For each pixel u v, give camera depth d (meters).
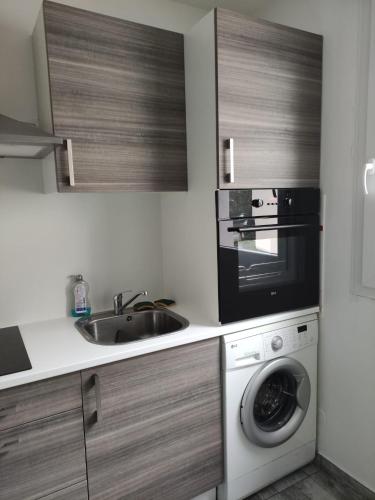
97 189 1.62
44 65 1.57
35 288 1.90
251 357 1.79
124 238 2.13
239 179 1.70
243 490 1.85
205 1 2.13
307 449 2.08
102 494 1.51
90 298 2.05
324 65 1.87
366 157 1.72
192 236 1.92
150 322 2.08
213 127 1.65
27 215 1.85
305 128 1.87
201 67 1.69
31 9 1.78
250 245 1.78
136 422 1.56
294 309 1.95
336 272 1.92
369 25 1.65
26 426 1.34
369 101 1.68
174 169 1.83
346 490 1.94
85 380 1.43
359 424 1.89
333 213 1.90
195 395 1.70
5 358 1.45
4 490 1.32
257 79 1.69
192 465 1.72
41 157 1.79
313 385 2.05
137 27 1.66
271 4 2.12
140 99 1.70
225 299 1.74
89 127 1.58
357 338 1.86
